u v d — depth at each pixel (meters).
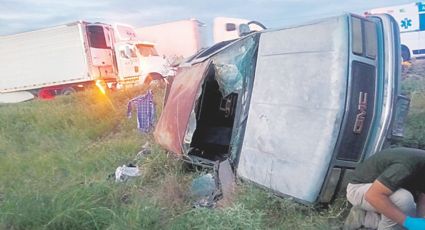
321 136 3.25
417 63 14.16
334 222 3.21
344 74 3.23
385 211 2.55
